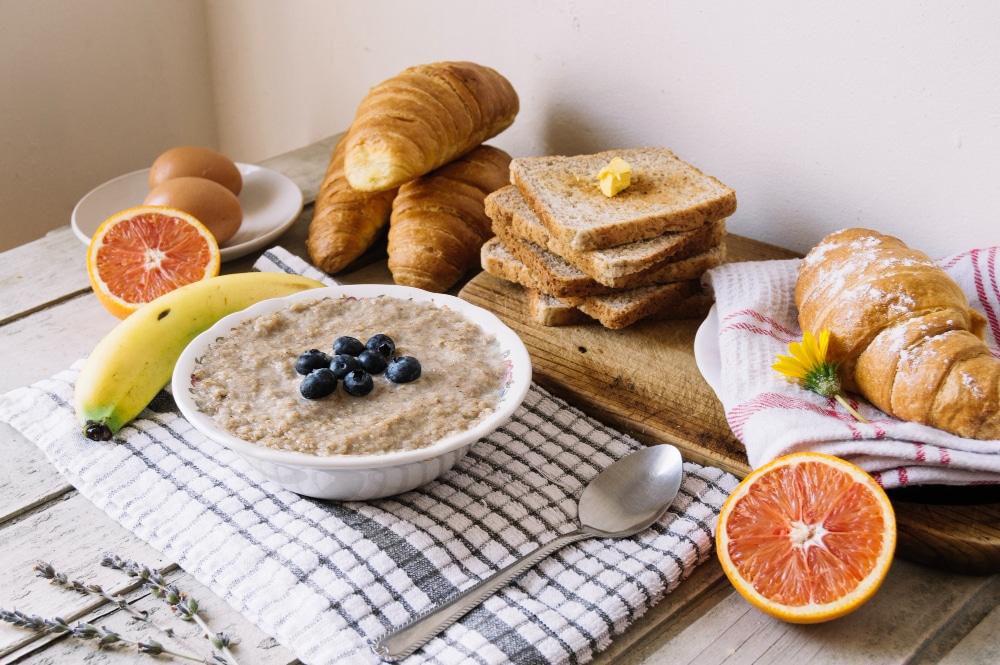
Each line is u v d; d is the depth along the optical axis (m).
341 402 0.78
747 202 1.00
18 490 0.80
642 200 0.92
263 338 0.82
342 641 0.72
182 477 0.80
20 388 0.85
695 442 0.83
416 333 0.83
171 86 1.35
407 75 1.00
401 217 0.97
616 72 1.02
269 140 1.36
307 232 1.03
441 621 0.72
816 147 0.95
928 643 0.74
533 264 0.92
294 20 1.24
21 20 1.20
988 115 0.88
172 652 0.72
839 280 0.82
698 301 0.92
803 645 0.73
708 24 0.96
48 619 0.72
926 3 0.87
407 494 0.79
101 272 0.92
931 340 0.78
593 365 0.89
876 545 0.73
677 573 0.75
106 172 1.32
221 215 0.97
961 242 0.92
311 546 0.76
